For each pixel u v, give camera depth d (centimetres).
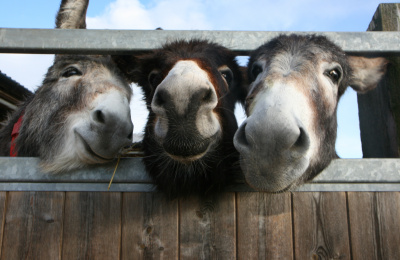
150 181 179
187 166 165
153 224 174
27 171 182
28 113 252
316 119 160
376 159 178
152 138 174
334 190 175
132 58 229
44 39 186
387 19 223
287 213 173
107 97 204
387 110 218
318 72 169
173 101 138
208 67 171
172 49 183
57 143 206
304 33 200
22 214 177
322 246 169
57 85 229
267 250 169
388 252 169
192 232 172
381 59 217
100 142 182
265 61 176
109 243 172
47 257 172
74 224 175
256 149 135
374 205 174
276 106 135
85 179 180
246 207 174
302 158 139
